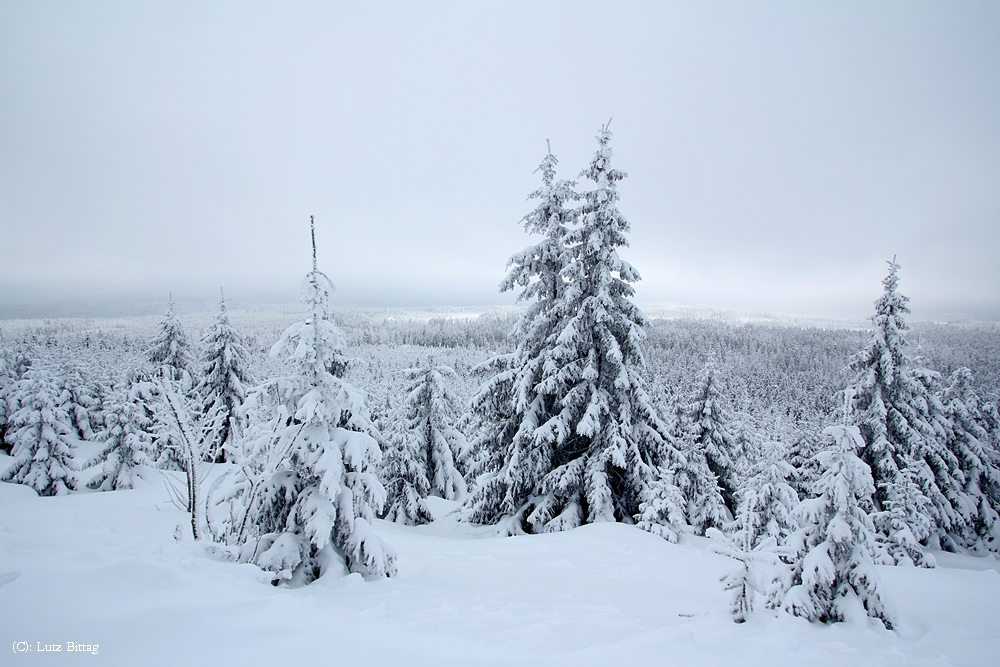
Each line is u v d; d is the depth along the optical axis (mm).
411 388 22906
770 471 14141
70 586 4438
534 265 16375
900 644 5621
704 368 22062
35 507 14242
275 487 7875
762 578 6926
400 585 7223
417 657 3885
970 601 9406
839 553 6621
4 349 36750
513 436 16484
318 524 7340
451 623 4922
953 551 22078
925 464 21078
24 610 3963
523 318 16656
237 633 4027
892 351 20953
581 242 16125
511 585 7930
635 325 14867
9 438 26594
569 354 14977
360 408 8133
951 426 23578
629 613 6230
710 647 4707
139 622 3980
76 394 35312
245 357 27188
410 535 14547
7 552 5457
